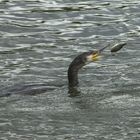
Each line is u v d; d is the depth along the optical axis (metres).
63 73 17.16
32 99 15.06
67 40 19.81
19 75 16.94
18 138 13.30
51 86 15.87
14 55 18.56
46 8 22.53
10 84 16.12
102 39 19.89
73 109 14.51
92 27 20.83
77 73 16.19
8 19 21.58
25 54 18.64
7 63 17.92
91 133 13.46
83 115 14.20
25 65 17.75
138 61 17.98
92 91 15.58
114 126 13.75
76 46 19.28
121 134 13.43
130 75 16.80
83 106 14.65
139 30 20.58
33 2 23.16
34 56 18.45
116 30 20.56
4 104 14.77
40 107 14.64
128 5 22.73
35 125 13.82
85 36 20.14
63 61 18.06
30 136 13.38
